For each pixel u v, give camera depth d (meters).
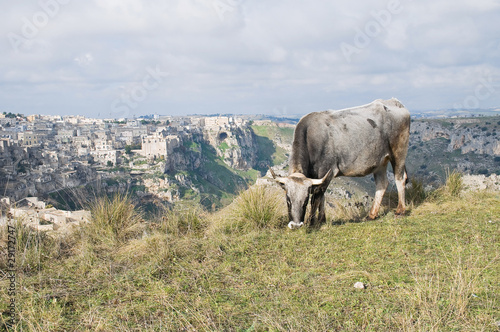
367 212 8.59
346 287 4.23
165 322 3.62
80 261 5.42
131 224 6.85
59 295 4.32
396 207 8.91
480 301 3.75
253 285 4.42
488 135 135.88
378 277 4.45
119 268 5.13
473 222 6.72
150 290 4.39
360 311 3.69
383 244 5.65
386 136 7.68
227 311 3.82
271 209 7.13
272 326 3.43
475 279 4.09
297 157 7.00
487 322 3.32
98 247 6.01
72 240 6.43
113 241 6.21
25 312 3.84
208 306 3.92
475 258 4.88
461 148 142.25
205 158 189.62
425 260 4.96
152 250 5.63
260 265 5.03
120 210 6.84
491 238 5.71
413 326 3.22
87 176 78.69
